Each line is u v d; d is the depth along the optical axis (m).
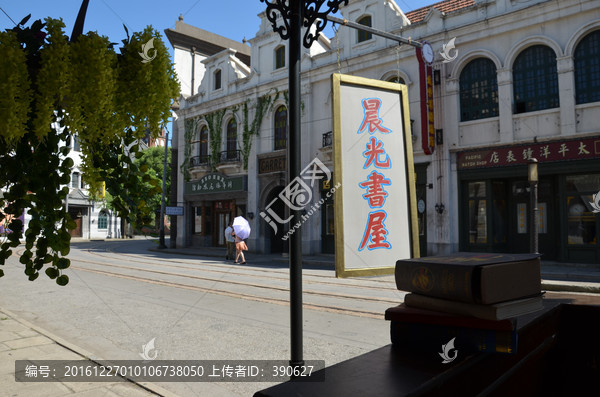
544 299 1.81
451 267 1.20
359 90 2.74
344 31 18.08
